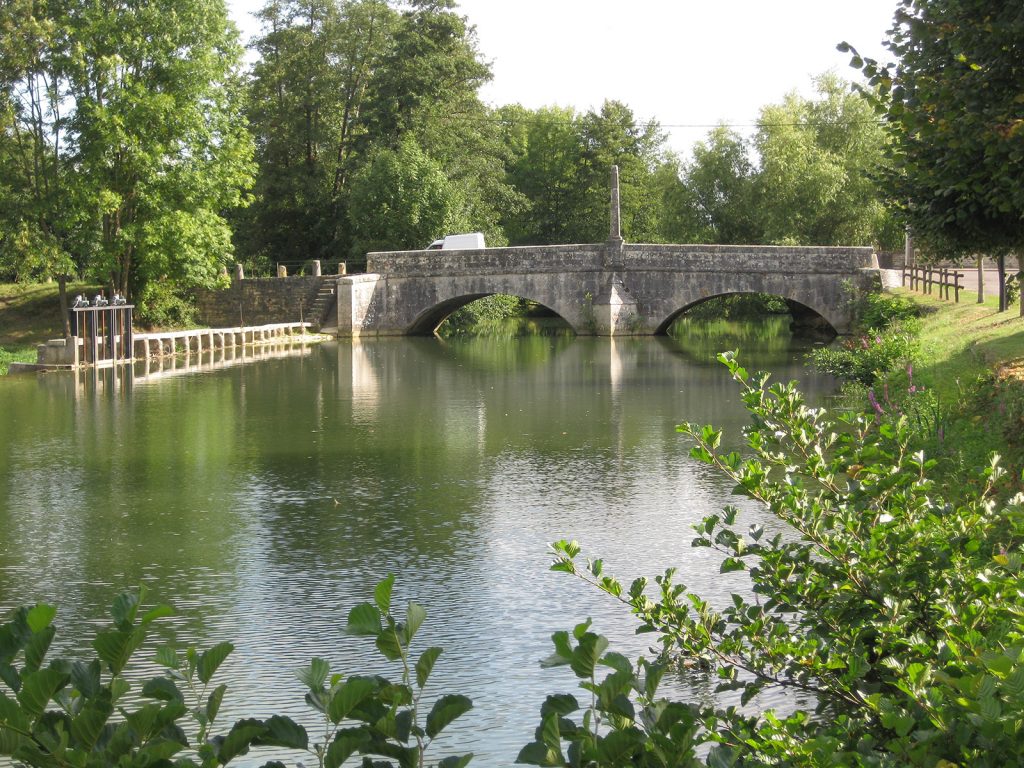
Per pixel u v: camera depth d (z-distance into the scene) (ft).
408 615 10.50
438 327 173.68
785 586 17.46
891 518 16.79
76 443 63.31
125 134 130.21
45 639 9.62
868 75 36.73
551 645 29.40
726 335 151.43
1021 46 34.45
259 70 192.95
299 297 162.20
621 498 46.70
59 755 9.20
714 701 24.47
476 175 198.80
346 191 187.21
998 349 60.85
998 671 10.62
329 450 60.08
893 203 42.98
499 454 58.03
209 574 36.65
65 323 136.05
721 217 184.75
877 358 76.69
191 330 136.67
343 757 9.76
